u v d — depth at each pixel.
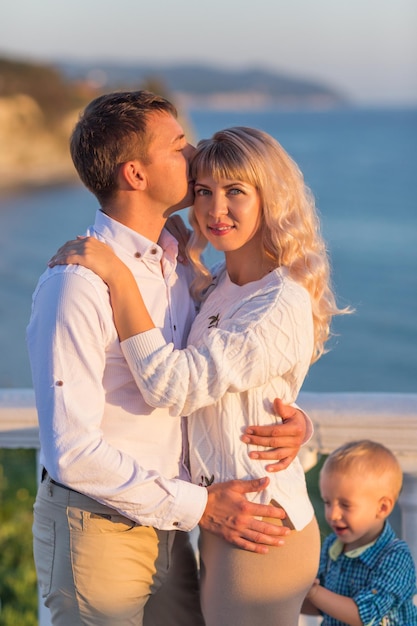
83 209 35.56
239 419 2.29
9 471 6.09
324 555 2.70
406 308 24.28
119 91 2.39
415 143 87.06
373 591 2.51
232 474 2.27
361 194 48.56
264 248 2.37
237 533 2.24
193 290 2.52
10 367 18.91
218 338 2.19
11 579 4.29
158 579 2.37
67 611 2.27
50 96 36.44
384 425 2.61
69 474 2.13
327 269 2.42
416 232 36.44
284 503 2.29
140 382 2.18
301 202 2.38
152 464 2.27
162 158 2.32
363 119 171.38
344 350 20.88
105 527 2.23
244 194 2.32
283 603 2.30
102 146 2.30
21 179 35.50
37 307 2.21
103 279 2.20
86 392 2.15
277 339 2.21
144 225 2.39
